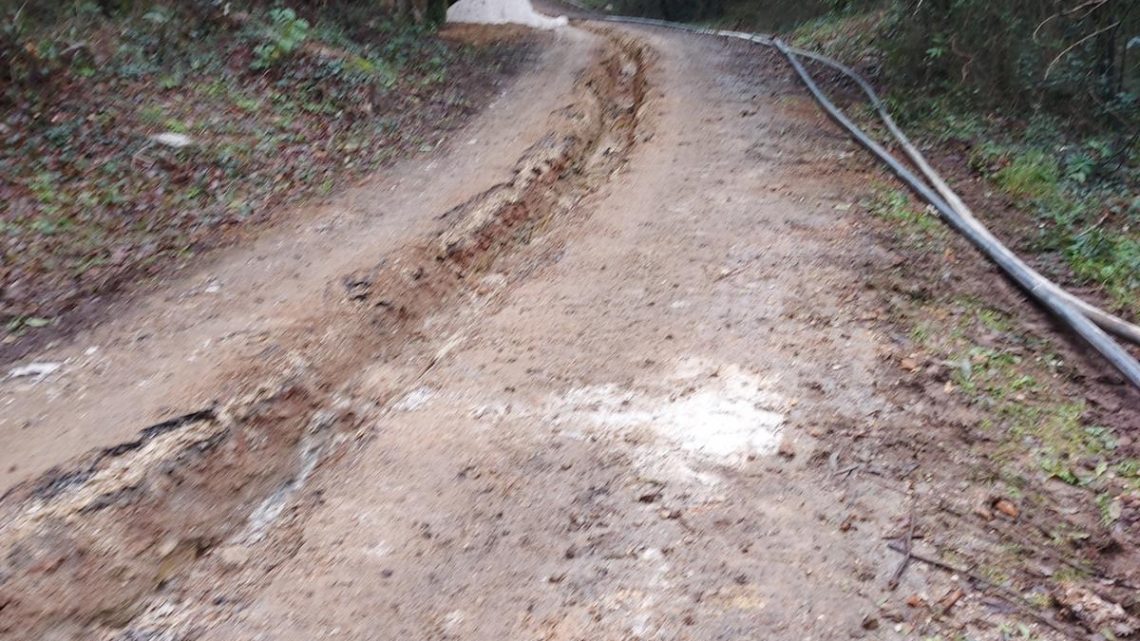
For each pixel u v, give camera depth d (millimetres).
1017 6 12016
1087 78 11531
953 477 4500
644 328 6055
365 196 8680
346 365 5719
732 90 14281
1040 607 3725
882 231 7727
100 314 6035
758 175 9398
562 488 4422
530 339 6039
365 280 6539
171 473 4422
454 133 11398
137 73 10344
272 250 7215
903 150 10586
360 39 15359
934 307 6410
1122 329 6035
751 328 5938
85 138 8695
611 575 3865
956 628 3580
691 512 4219
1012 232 8180
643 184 9320
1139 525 4211
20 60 9023
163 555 4176
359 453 4863
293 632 3680
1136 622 3668
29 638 3631
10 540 3795
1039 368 5715
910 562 3914
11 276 6457
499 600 3768
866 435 4789
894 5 14398
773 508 4234
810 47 18469
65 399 4914
